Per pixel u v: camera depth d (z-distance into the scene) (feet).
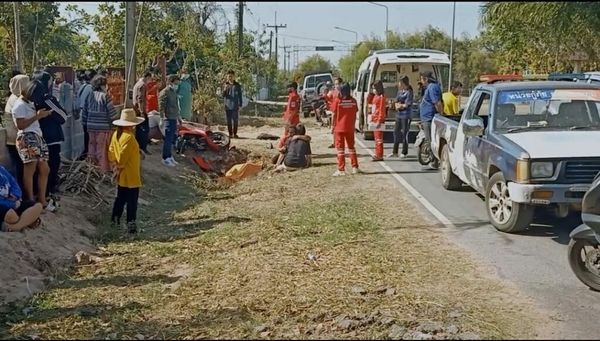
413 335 18.74
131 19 41.22
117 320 21.12
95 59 78.02
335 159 56.95
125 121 33.24
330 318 20.34
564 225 31.89
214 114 91.91
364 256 26.81
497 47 110.32
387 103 67.41
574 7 59.36
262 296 22.53
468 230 31.24
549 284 23.52
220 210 38.42
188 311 21.68
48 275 26.53
